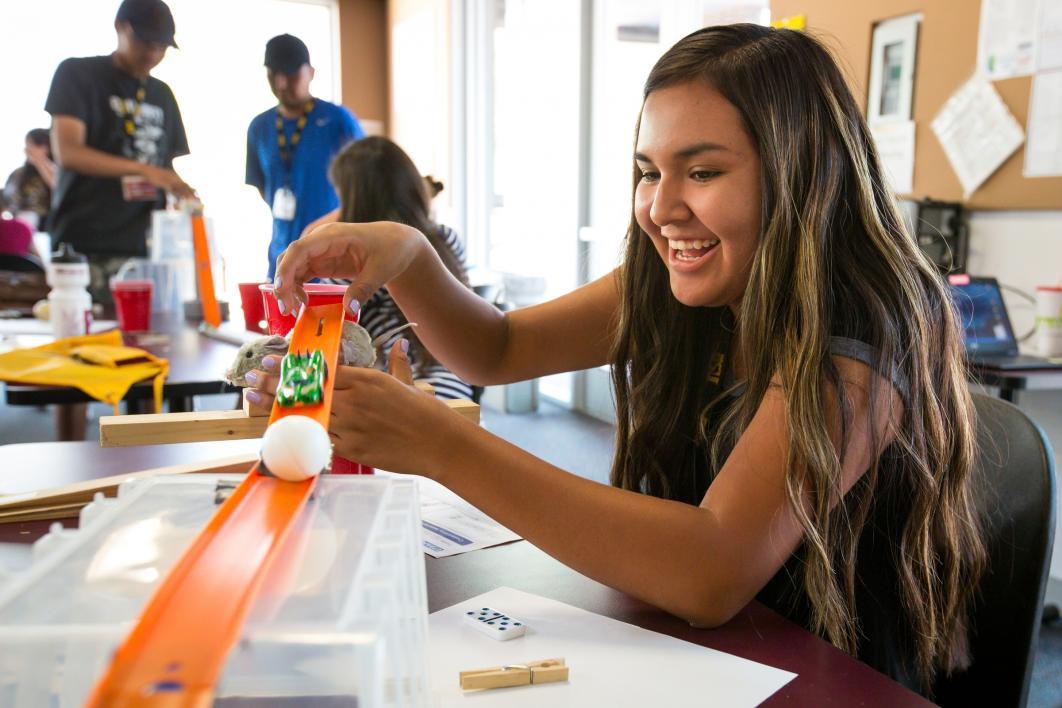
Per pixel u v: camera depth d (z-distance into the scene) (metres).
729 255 0.80
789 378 0.74
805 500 0.71
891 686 0.59
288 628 0.34
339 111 3.41
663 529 0.68
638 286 1.01
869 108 2.60
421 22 5.96
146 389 1.49
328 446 0.49
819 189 0.78
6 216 4.31
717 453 0.90
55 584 0.39
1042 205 2.10
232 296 4.32
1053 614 2.06
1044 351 2.04
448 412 0.69
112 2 6.01
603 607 0.71
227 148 6.55
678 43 0.80
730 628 0.68
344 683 0.35
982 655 0.89
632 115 3.85
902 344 0.79
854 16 2.60
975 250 2.32
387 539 0.43
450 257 1.90
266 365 0.65
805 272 0.76
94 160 2.70
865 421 0.74
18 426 3.72
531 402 4.34
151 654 0.29
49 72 5.95
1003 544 0.87
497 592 0.73
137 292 2.11
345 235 0.86
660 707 0.55
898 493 0.84
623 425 1.05
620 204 3.96
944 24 2.32
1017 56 2.12
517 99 4.94
